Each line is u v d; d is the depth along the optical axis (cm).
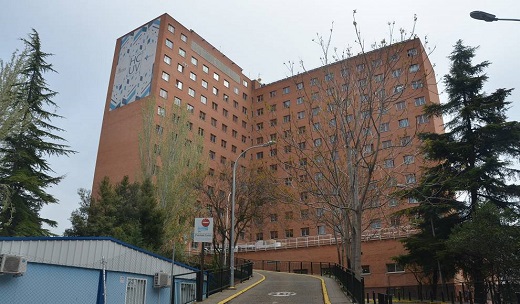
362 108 1681
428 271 2306
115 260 1323
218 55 7081
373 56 1753
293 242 4841
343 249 3188
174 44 6159
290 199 2044
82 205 2278
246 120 7338
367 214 2778
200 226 1688
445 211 2252
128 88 5931
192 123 6134
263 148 6825
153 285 1509
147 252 1495
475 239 1684
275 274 3388
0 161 1822
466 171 2183
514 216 1739
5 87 1580
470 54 2491
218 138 6600
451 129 2456
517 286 1603
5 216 2208
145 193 2461
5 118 1600
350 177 1564
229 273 2158
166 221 2609
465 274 2147
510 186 2108
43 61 2853
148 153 3244
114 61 6412
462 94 2455
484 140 2230
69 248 1141
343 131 1647
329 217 2911
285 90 7044
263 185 3053
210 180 3466
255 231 5819
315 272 4306
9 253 968
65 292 1106
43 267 1051
